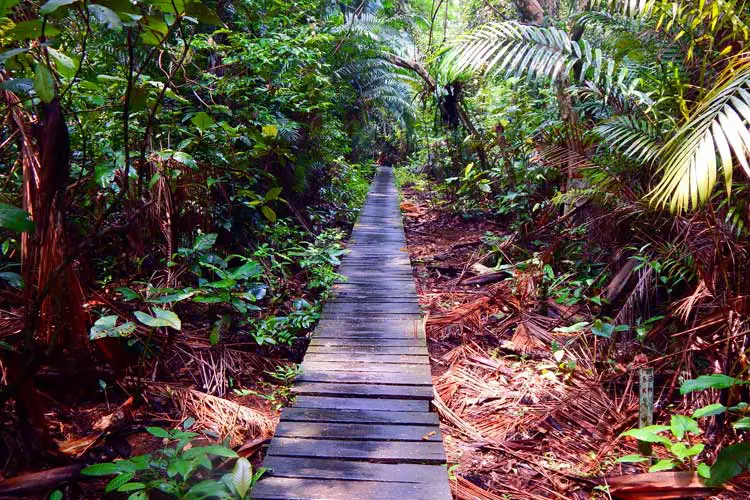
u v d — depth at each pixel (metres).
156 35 1.89
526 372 3.49
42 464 2.21
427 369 3.16
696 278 3.45
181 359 3.29
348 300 4.61
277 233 5.27
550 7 6.83
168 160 3.45
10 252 2.85
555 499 2.30
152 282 3.65
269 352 3.60
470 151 9.66
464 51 3.96
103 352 2.72
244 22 5.41
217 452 1.94
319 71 6.70
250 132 3.52
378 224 8.28
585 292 4.34
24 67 2.05
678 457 2.33
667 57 3.69
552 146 4.32
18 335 2.52
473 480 2.41
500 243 6.23
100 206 3.05
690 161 2.06
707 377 2.24
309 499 1.95
